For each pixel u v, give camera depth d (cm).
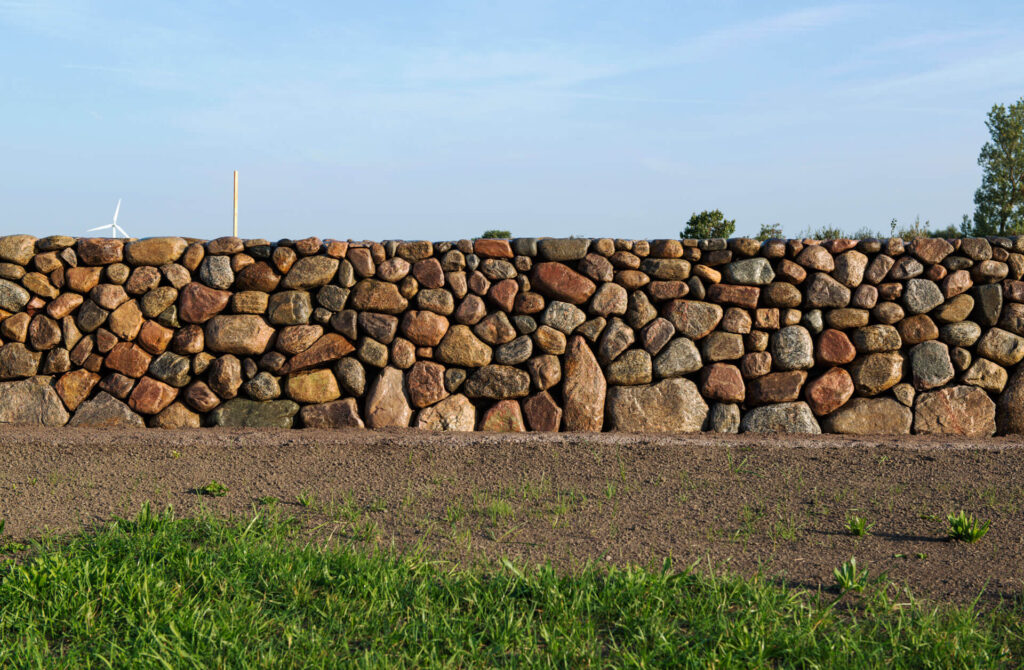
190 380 805
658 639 336
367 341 806
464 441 739
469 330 806
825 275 800
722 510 550
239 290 816
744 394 796
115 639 340
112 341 806
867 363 793
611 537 491
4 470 636
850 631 351
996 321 792
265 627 351
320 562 413
